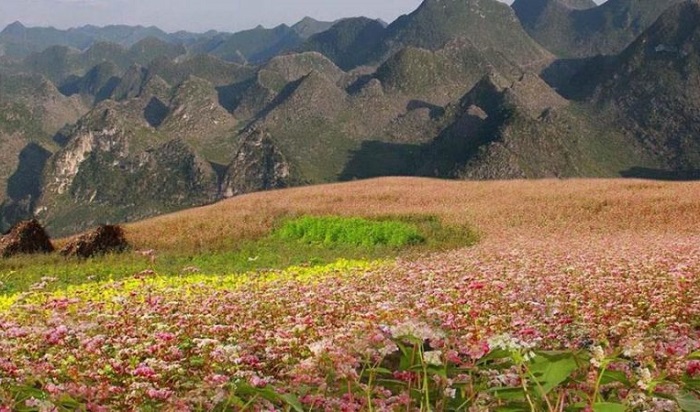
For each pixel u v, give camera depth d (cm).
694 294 1031
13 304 1227
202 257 2539
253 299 1133
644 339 623
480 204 4050
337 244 2858
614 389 377
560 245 2269
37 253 2741
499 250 2130
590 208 3688
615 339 727
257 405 395
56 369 636
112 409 493
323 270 1889
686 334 748
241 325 875
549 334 723
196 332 838
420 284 1282
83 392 497
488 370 390
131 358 673
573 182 5459
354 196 4825
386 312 780
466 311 894
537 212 3588
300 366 436
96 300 1277
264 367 632
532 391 319
